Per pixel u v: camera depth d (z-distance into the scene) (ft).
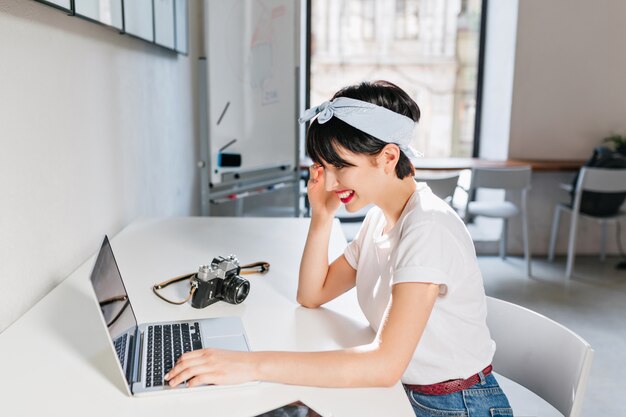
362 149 3.31
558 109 14.49
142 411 2.83
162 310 4.16
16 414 2.78
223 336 3.68
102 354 3.43
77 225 5.26
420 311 3.18
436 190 11.70
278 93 11.35
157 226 6.86
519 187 12.70
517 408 7.66
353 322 4.04
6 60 3.86
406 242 3.32
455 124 16.21
